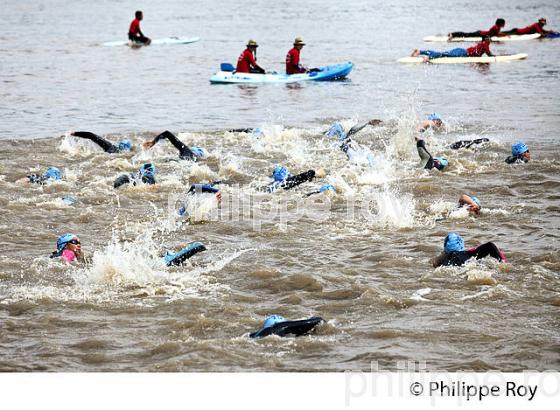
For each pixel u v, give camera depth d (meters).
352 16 117.69
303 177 31.38
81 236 26.20
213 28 102.62
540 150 36.97
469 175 32.75
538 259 22.89
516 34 86.44
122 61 73.44
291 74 61.75
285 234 26.08
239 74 61.00
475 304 19.91
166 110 49.94
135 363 17.23
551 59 70.31
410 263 22.97
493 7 128.12
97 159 36.25
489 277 21.31
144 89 58.16
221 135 41.31
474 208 27.69
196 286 21.59
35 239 25.69
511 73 63.12
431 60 70.00
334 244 24.97
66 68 68.88
